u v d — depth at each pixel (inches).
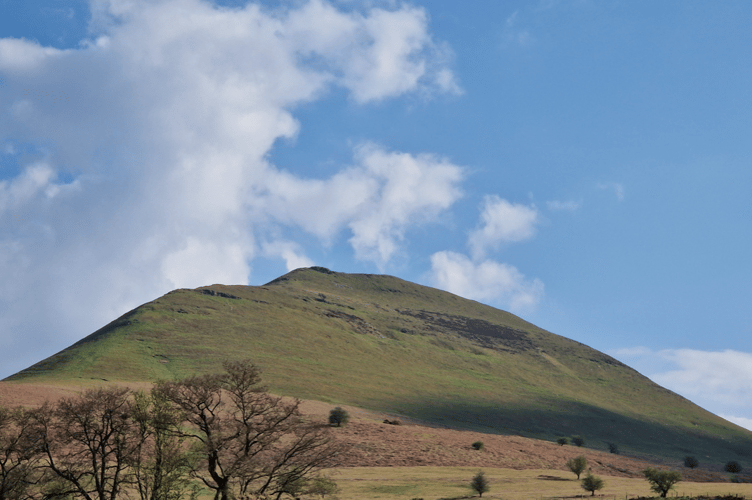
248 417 1123.9
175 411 1124.5
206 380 1124.5
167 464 1096.2
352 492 1868.8
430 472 2412.6
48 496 1107.9
